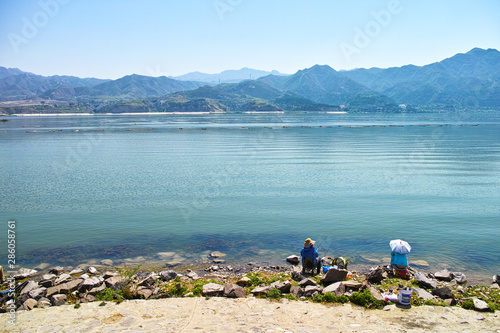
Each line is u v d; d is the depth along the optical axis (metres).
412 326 11.83
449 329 11.65
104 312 12.82
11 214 27.67
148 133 125.75
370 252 20.20
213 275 17.41
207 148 76.44
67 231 23.92
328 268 17.73
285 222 25.42
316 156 62.00
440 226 24.20
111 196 33.25
